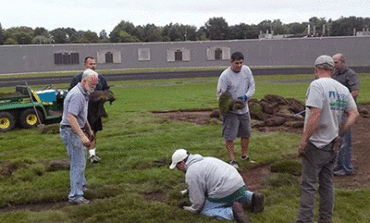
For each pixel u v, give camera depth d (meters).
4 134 9.14
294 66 38.84
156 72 34.97
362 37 38.44
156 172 5.78
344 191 4.80
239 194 4.07
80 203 4.71
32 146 7.82
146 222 4.08
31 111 9.93
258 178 5.61
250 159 6.39
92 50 40.09
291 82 22.91
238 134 6.23
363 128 8.91
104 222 4.12
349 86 5.47
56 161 6.23
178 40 78.25
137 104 14.15
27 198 4.86
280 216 4.08
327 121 3.54
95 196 4.96
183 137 8.21
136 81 26.12
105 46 40.44
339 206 4.35
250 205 4.23
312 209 3.65
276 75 28.44
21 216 4.31
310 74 28.62
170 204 4.62
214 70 36.03
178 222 3.98
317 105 3.45
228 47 41.81
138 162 6.29
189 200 4.57
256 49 41.19
